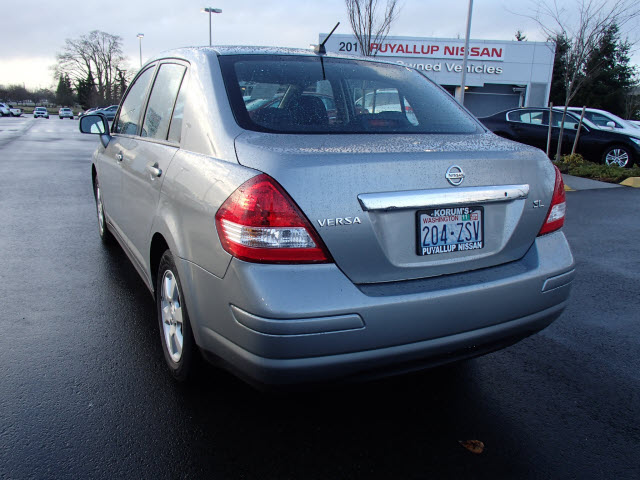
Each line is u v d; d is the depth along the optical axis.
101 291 4.11
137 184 3.21
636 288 4.55
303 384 2.04
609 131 12.64
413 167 2.13
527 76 28.33
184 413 2.56
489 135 2.85
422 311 2.10
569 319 3.87
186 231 2.33
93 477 2.11
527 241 2.48
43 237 5.66
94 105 82.25
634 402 2.78
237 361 2.09
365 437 2.43
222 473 2.16
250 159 2.10
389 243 2.11
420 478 2.17
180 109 2.80
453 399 2.77
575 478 2.19
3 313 3.66
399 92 3.01
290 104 2.57
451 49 27.73
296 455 2.29
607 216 7.65
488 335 2.29
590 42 13.09
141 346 3.22
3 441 2.31
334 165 2.02
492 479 2.17
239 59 2.81
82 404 2.60
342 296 1.98
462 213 2.27
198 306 2.26
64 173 10.89
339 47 25.17
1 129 30.97
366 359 2.04
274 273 1.95
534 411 2.68
